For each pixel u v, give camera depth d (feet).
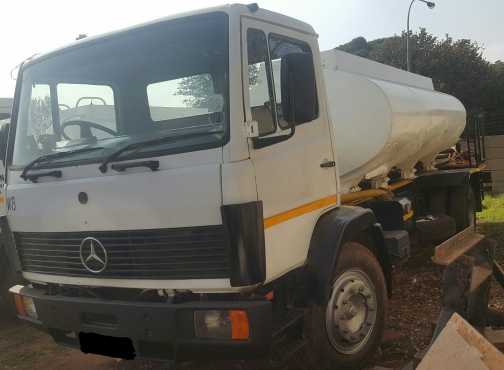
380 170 20.25
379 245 15.56
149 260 11.66
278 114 12.50
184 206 11.07
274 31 12.82
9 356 17.70
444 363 9.59
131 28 12.96
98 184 12.09
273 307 12.52
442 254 12.14
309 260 13.14
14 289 14.34
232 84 11.19
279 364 13.48
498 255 24.63
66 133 13.62
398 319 17.54
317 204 13.61
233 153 10.86
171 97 12.09
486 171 32.68
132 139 12.42
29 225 13.69
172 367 15.44
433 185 25.84
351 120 19.17
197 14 12.02
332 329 13.37
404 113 19.88
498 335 13.53
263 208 11.42
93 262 12.43
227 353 11.18
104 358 16.89
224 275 11.00
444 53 116.57
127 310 11.60
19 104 14.89
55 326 13.00
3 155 15.78
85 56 13.62
